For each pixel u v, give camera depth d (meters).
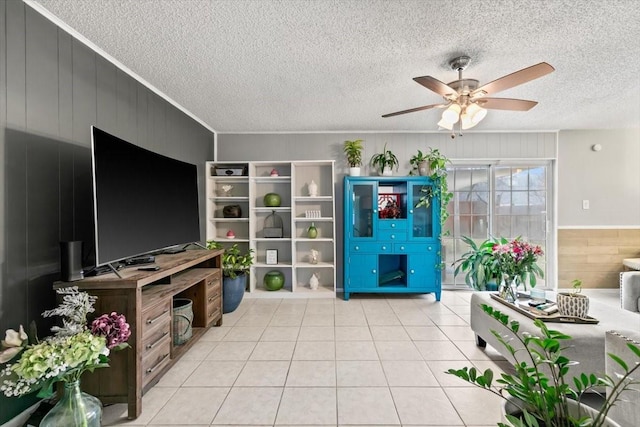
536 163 4.42
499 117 3.77
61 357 1.35
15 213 1.67
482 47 2.18
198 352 2.51
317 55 2.30
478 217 4.47
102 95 2.27
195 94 3.05
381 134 4.38
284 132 4.38
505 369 2.21
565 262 4.32
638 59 2.36
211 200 4.16
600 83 2.79
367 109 3.48
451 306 3.69
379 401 1.85
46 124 1.84
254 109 3.49
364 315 3.37
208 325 2.79
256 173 4.39
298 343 2.66
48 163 1.85
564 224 4.34
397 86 2.85
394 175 4.36
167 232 2.53
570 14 1.82
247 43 2.13
